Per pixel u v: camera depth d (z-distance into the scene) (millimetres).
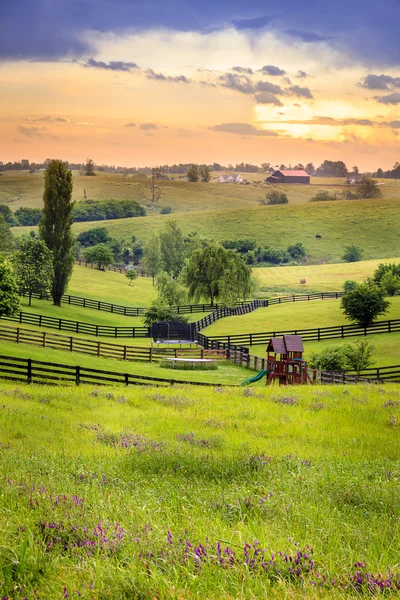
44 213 84125
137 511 8211
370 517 8602
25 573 6234
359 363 46375
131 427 19125
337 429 19812
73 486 9664
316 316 79062
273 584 5965
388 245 182250
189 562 6281
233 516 8352
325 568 6219
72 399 24500
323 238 191500
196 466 12062
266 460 12836
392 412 23047
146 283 128125
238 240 183250
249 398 26812
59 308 82875
